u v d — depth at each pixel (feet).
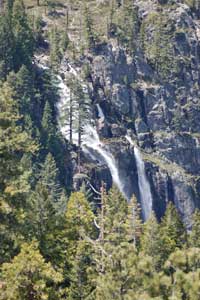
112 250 123.75
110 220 199.41
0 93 173.78
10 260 165.07
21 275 144.66
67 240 206.49
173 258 106.32
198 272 101.55
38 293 147.43
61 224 207.10
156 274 106.73
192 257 105.81
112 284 117.60
